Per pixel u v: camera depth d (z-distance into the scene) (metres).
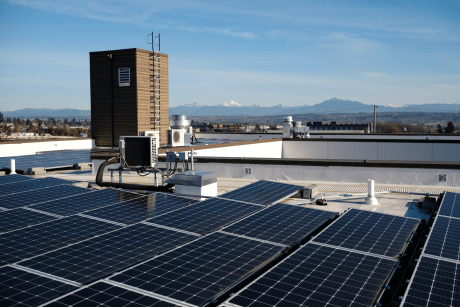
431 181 25.38
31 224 14.12
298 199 21.38
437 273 9.37
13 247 11.40
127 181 27.80
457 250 11.07
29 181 23.00
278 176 28.25
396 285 9.96
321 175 27.42
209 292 8.43
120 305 7.68
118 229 12.96
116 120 57.38
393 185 25.81
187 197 20.03
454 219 14.36
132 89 55.94
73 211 15.85
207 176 20.41
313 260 10.25
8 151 48.56
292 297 8.16
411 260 11.43
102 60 57.22
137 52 55.31
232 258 10.44
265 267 10.17
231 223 13.98
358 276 9.30
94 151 50.75
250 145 42.81
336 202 21.92
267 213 15.17
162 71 59.75
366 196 22.42
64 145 55.25
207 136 69.81
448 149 43.28
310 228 13.45
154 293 8.25
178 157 23.23
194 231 13.05
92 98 58.59
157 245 11.59
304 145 49.53
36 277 9.09
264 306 7.76
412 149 44.53
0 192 19.59
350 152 47.25
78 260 10.22
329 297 8.22
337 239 12.03
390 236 12.46
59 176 30.81
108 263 10.09
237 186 26.36
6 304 7.76
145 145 22.92
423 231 14.56
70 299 7.88
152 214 15.25
